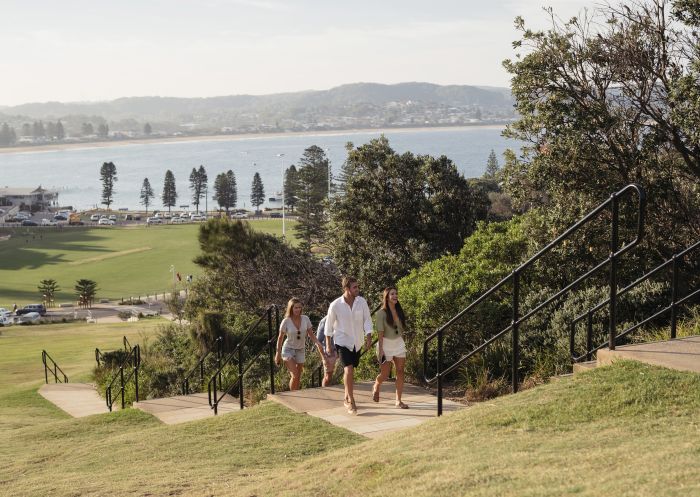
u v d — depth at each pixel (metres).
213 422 10.02
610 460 5.24
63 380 26.02
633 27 15.70
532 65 16.14
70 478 8.36
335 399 10.21
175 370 20.06
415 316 13.18
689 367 6.64
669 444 5.36
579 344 10.58
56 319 72.88
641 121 16.17
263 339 21.20
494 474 5.38
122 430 11.57
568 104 16.16
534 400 6.95
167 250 128.00
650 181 15.33
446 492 5.24
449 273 14.18
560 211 15.70
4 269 113.62
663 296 11.82
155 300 85.38
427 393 10.53
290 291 25.84
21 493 7.88
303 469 7.13
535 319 11.93
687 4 14.73
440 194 27.69
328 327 9.59
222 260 27.77
